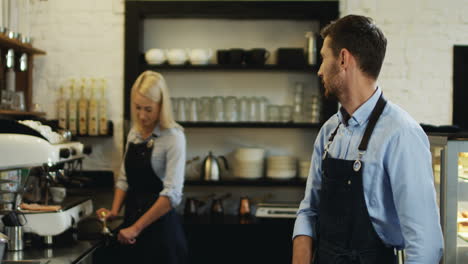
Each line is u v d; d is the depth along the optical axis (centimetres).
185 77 384
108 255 280
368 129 164
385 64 371
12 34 295
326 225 173
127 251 272
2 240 180
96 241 247
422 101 371
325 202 173
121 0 370
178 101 364
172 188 267
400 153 155
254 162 362
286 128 369
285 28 382
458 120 370
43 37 371
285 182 357
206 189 382
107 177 361
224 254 346
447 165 207
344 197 166
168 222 273
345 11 369
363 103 166
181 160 273
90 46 371
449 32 370
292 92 382
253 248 346
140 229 259
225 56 363
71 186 266
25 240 238
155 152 275
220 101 363
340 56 164
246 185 358
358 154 164
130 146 283
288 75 382
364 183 162
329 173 171
